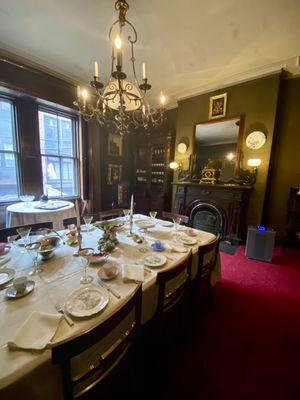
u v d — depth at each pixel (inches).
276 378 47.9
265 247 109.4
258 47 96.9
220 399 43.1
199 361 51.8
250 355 53.9
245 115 131.0
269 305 74.2
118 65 58.5
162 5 73.1
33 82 121.9
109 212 104.2
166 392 44.1
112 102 76.5
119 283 42.2
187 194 157.6
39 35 92.3
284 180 133.3
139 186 199.2
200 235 74.9
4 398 22.0
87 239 66.7
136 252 58.2
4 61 108.3
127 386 36.4
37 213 100.7
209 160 148.4
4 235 65.9
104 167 179.5
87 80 135.6
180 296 49.0
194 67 115.3
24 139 129.0
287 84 126.8
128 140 198.4
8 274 43.5
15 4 74.7
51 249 51.7
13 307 33.9
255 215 132.2
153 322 44.4
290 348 56.4
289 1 70.9
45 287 39.9
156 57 105.3
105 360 28.8
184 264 45.8
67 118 154.2
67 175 159.6
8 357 24.6
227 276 94.3
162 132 180.7
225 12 76.4
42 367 24.7
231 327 63.4
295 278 93.2
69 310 32.9
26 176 132.1
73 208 117.5
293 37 89.4
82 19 81.8
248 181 129.6
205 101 148.3
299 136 126.3
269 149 123.9
